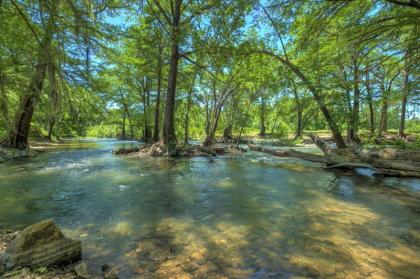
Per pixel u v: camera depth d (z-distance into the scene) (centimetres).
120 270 284
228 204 546
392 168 840
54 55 454
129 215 474
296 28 1212
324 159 1037
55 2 423
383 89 1226
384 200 580
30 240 282
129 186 708
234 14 1276
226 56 1456
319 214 482
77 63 689
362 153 929
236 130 3562
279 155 1227
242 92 2709
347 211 501
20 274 257
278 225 426
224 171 962
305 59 1332
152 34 1600
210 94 3052
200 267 292
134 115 3522
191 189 678
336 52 1280
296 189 684
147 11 1509
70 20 481
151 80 2827
